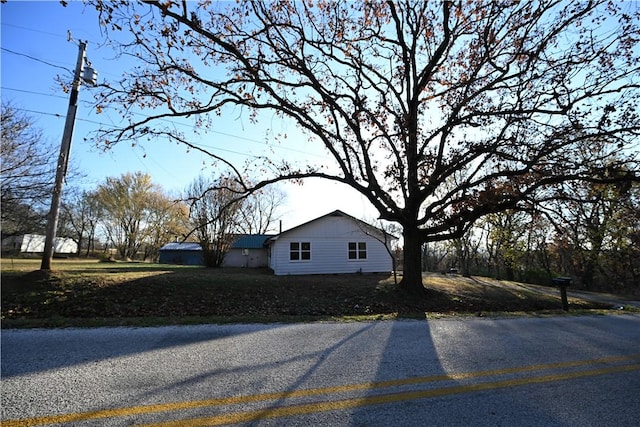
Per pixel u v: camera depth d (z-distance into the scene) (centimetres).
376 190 1168
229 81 1041
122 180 4231
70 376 396
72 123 1258
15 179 1566
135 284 1140
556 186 1160
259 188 1188
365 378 410
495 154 1120
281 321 761
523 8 943
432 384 397
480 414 324
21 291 991
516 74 1019
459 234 1250
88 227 5016
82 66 1260
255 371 427
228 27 994
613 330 809
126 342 557
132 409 315
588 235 2352
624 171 1014
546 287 2311
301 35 1045
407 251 1324
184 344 552
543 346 601
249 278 1459
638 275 2655
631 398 377
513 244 2609
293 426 291
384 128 1196
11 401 327
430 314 940
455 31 1099
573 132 1042
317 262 2308
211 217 2316
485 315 956
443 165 1182
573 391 391
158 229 4353
